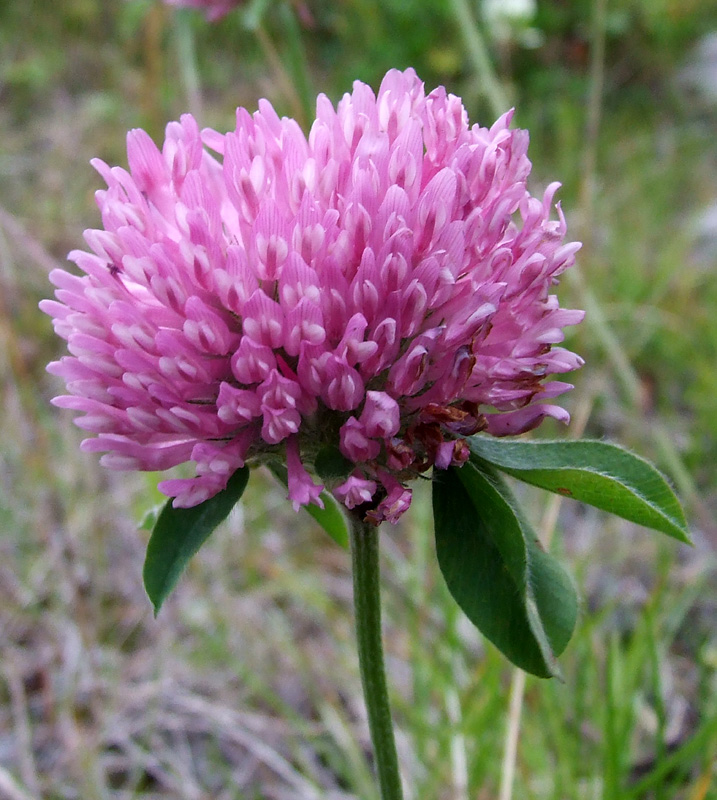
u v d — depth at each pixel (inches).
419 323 2.0
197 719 4.6
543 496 5.3
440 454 2.1
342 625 4.9
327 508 3.0
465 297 2.1
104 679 4.8
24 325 6.7
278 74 5.3
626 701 3.6
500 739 3.9
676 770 3.9
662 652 4.3
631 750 3.8
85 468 5.7
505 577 2.2
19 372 5.9
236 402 2.0
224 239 2.2
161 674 4.8
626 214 8.5
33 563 5.4
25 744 4.3
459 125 2.2
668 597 4.7
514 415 2.2
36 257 6.5
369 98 2.3
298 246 2.1
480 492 2.2
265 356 2.0
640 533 5.3
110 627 5.2
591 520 5.5
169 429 2.1
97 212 8.5
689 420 6.1
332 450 2.1
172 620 5.2
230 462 2.1
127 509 5.8
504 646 2.2
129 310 2.1
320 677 4.8
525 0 7.1
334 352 2.0
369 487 2.0
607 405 6.1
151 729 4.5
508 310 2.2
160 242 2.2
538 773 3.8
